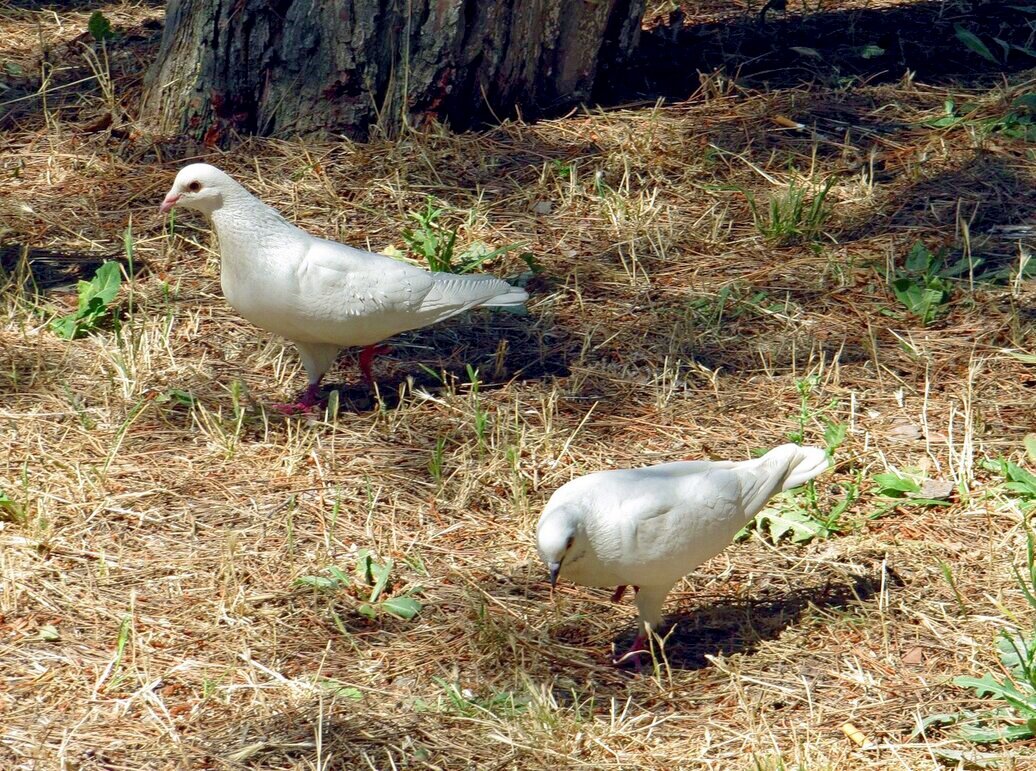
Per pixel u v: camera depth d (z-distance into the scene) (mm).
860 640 5605
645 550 5203
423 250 8695
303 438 7066
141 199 9688
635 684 5383
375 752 4898
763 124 10836
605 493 5242
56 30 13008
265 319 7055
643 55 12125
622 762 4898
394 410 7398
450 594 5910
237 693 5215
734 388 7633
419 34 10320
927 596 5883
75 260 8914
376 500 6562
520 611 5797
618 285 8750
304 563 6070
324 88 10344
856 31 12789
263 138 10398
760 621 5781
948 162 10227
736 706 5234
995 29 12719
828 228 9453
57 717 5035
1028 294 8500
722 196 9859
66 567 5961
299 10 10172
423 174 10016
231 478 6711
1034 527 6316
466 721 5062
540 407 7438
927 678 5352
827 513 6516
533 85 10914
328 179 9820
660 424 7305
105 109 10789
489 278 7469
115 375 7574
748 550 6297
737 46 12406
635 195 9836
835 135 10688
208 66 10203
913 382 7641
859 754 4910
